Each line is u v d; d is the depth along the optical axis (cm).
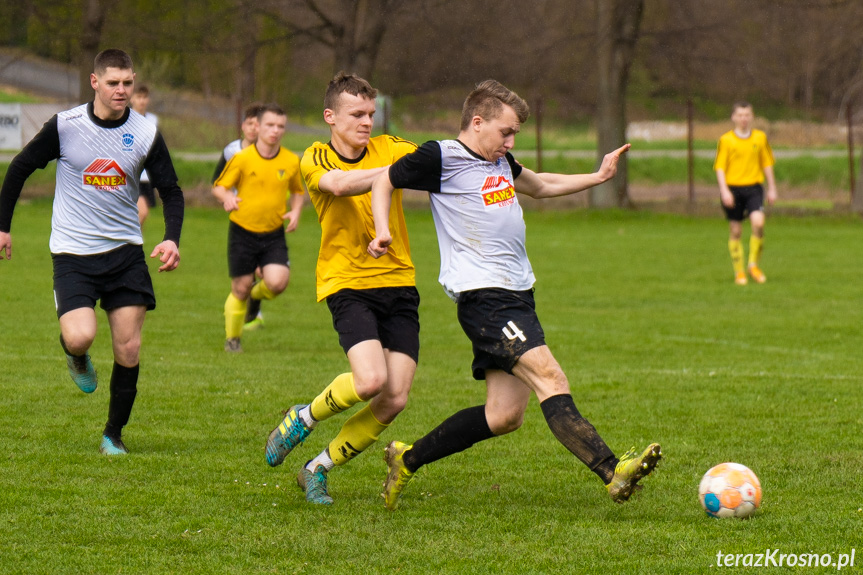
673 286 5125
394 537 1450
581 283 5253
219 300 4484
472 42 10219
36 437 2041
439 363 3123
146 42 9444
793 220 8731
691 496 1675
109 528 1468
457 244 1549
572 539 1441
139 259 1938
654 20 9762
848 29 13738
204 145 10862
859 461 1897
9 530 1449
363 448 1638
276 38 9669
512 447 2041
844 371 2941
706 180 12381
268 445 1656
